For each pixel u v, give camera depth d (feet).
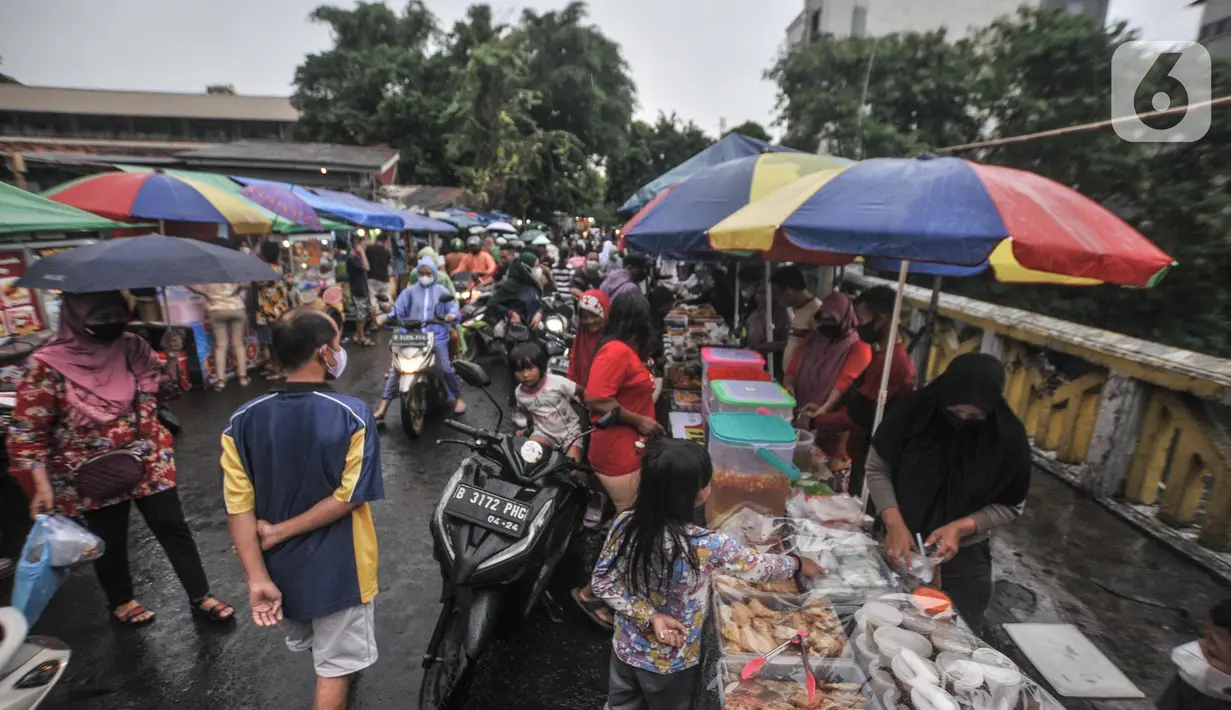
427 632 11.16
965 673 5.85
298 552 7.36
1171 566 12.72
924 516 8.30
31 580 8.29
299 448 7.18
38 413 9.17
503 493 10.39
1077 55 23.15
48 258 10.05
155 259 10.59
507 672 10.33
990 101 25.54
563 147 95.96
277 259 30.66
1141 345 14.65
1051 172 22.86
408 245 58.75
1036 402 18.21
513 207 96.22
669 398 18.67
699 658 7.30
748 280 22.15
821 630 6.90
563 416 13.65
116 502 10.05
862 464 12.88
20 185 25.85
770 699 6.05
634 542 6.79
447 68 103.24
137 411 10.19
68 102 135.64
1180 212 19.35
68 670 9.98
